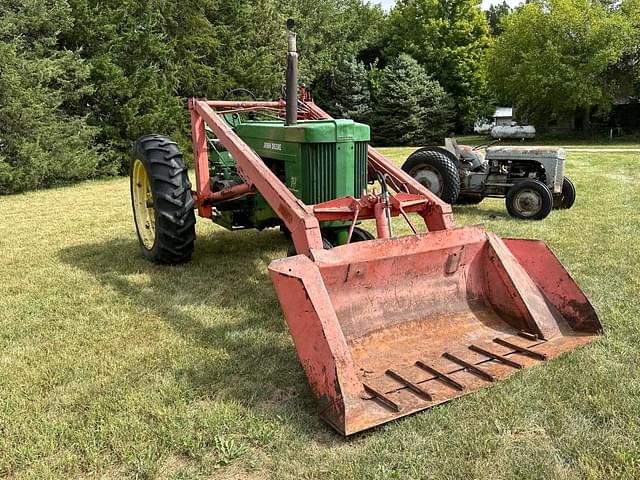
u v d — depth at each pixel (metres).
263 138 4.47
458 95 33.09
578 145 23.02
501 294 3.41
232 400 2.74
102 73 14.81
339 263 2.90
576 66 24.73
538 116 27.92
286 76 4.17
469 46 32.44
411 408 2.53
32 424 2.58
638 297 3.97
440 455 2.30
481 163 8.14
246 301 4.20
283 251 5.68
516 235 6.00
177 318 3.87
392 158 17.36
